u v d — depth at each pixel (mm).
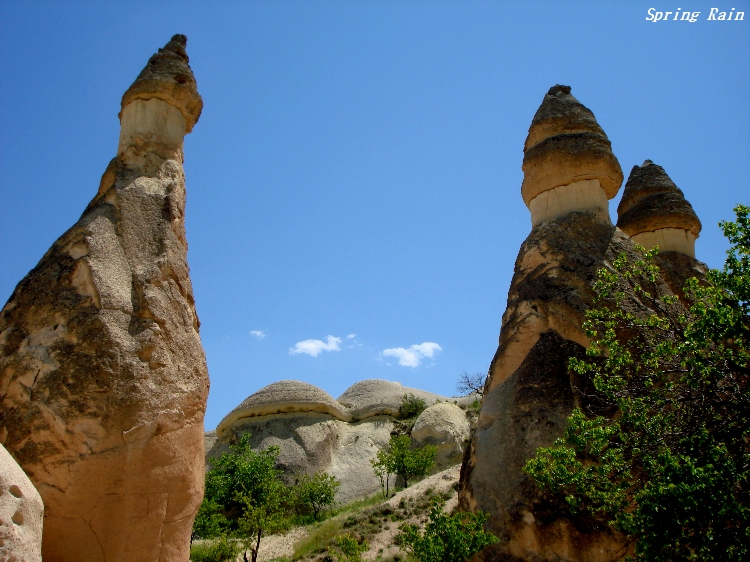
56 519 7359
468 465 10289
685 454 7516
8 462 5055
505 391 10500
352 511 21281
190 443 8477
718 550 7023
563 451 8234
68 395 7734
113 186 9508
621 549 8680
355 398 33062
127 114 10430
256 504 21281
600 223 11844
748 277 7684
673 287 14492
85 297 8367
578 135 12555
